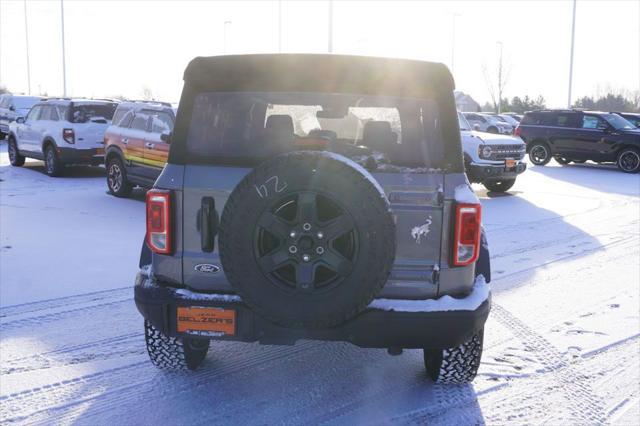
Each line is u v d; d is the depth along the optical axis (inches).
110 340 194.2
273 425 143.8
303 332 132.1
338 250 125.3
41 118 631.8
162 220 138.2
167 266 140.7
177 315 136.6
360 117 145.7
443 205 133.2
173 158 139.9
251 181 122.1
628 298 252.8
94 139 580.7
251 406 152.8
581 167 834.8
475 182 547.2
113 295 241.4
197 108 140.7
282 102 141.6
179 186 138.0
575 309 237.5
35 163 735.7
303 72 139.5
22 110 1002.1
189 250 139.0
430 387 165.9
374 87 138.6
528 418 150.3
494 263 310.8
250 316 133.4
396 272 134.2
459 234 133.0
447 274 135.6
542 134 838.5
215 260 137.7
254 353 187.5
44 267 280.8
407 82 137.1
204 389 161.6
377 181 132.2
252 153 137.8
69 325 207.2
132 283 258.7
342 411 151.3
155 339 159.8
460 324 132.8
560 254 332.5
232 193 123.3
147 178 450.3
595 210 484.7
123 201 470.6
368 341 132.2
